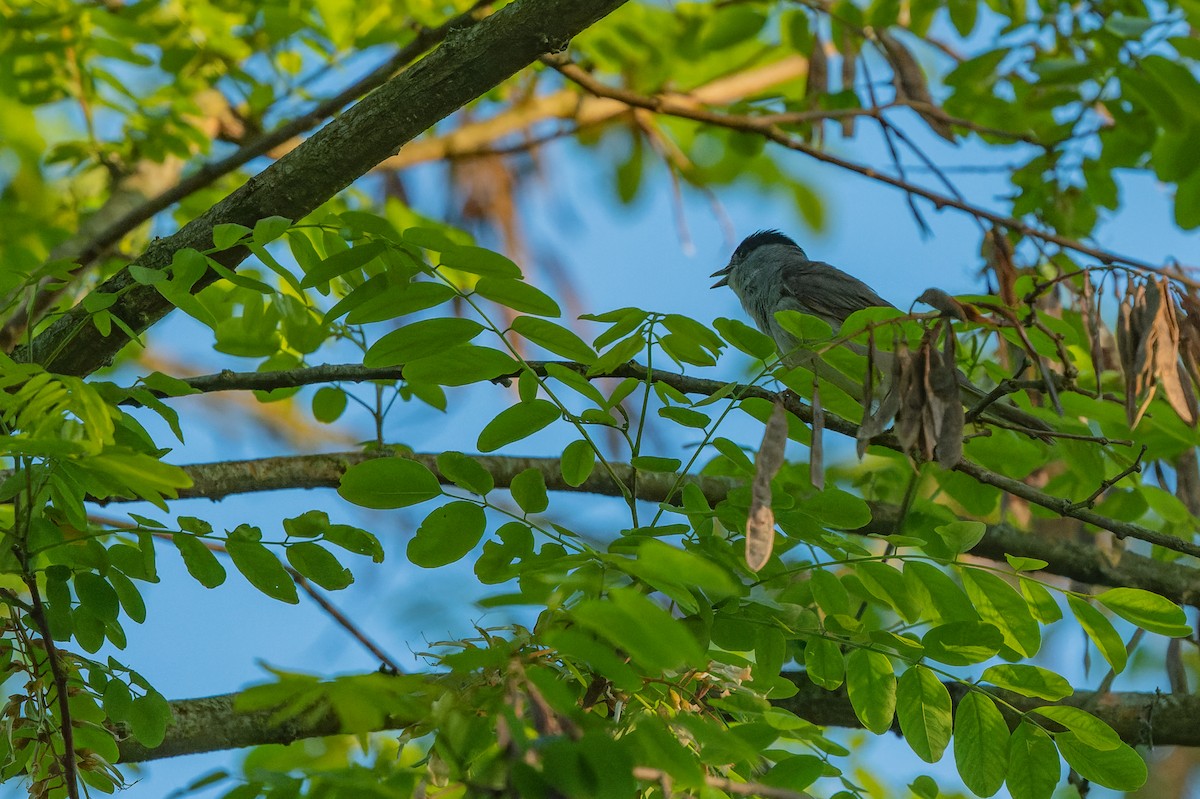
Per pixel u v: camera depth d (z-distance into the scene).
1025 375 8.35
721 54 14.74
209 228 7.26
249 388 8.02
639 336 6.55
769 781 5.98
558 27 7.00
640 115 13.48
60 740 6.21
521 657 5.03
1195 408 6.20
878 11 11.88
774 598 7.60
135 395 6.32
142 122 11.20
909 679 6.21
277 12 10.87
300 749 6.43
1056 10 11.41
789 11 12.20
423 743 6.54
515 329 6.41
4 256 11.23
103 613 6.30
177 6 11.02
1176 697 8.99
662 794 5.27
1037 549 9.90
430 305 6.36
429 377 6.45
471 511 6.34
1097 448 8.47
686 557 4.28
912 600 6.43
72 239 10.67
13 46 10.52
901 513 8.80
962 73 11.45
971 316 5.87
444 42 7.14
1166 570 10.05
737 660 6.02
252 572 6.20
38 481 5.86
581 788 4.27
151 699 6.22
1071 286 9.09
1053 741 6.15
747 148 12.91
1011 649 6.36
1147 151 11.07
